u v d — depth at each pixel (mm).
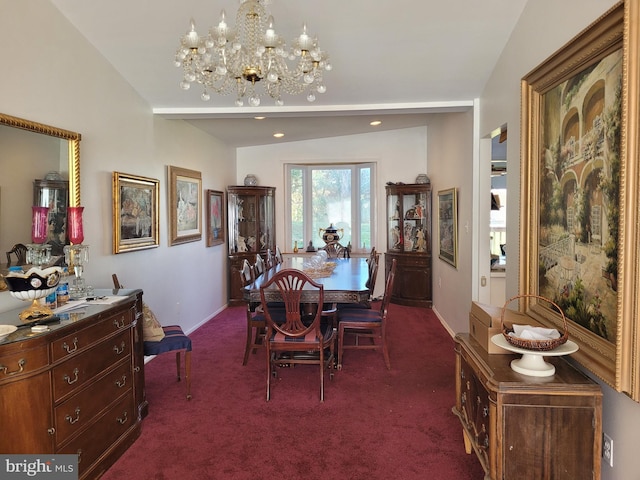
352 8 2730
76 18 2822
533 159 2525
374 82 3572
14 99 2377
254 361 3955
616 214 1733
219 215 5957
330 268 4473
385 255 6504
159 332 3014
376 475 2189
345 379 3479
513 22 2852
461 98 3861
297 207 7012
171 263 4496
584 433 1741
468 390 2229
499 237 5500
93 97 3121
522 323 2105
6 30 2318
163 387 3344
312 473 2211
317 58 2385
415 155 6461
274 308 3975
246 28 2455
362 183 6906
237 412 2908
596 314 1881
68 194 2803
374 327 3691
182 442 2529
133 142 3713
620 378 1656
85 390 2127
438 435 2584
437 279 5684
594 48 1856
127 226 3574
